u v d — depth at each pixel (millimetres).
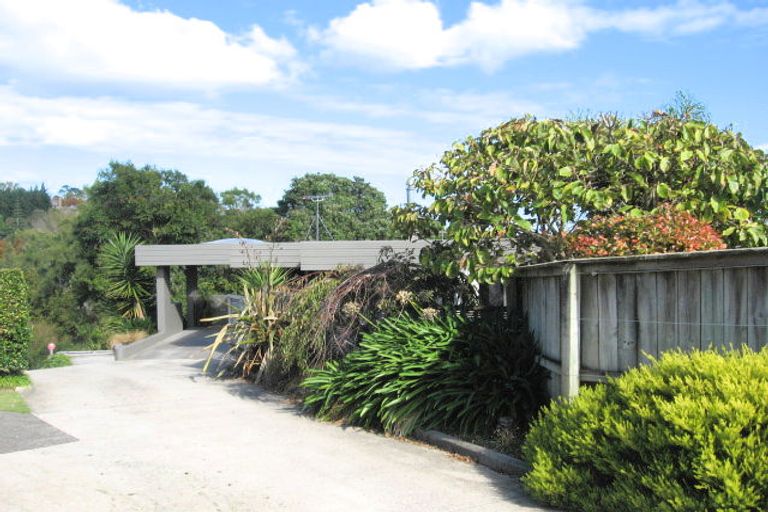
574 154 7539
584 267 5902
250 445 7379
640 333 5480
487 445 6691
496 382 7066
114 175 33844
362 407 8180
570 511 4922
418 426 7449
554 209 7617
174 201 34125
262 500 5398
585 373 5906
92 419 9148
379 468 6301
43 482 5930
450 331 7863
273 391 11547
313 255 18172
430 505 5184
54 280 34031
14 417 9219
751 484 3818
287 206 58594
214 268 33812
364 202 59312
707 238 6141
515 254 7875
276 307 12406
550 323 6719
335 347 9805
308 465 6465
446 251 8234
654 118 8258
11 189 88688
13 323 12648
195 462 6633
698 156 7188
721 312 4867
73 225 34656
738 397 4027
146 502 5371
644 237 6250
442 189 7961
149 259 22359
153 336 22922
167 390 11992
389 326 8797
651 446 4281
